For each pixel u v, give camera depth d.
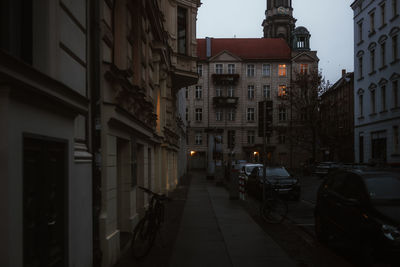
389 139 31.42
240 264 6.05
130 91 7.45
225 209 12.81
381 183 6.43
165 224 9.81
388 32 31.53
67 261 4.17
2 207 2.84
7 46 3.52
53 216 3.85
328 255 6.70
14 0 3.64
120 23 7.32
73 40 4.80
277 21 71.94
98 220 5.40
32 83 3.29
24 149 3.22
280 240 7.95
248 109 59.00
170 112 18.08
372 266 5.54
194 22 19.28
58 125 4.00
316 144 45.88
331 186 7.71
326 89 42.75
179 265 5.99
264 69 59.28
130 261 6.23
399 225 5.29
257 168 18.03
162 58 14.05
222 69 59.28
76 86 4.91
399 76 29.75
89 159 5.20
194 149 58.72
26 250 3.20
